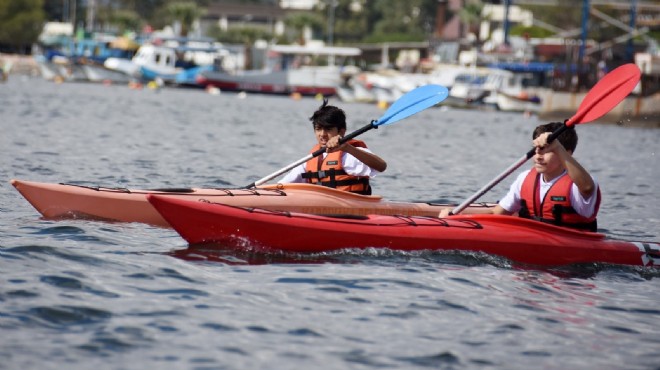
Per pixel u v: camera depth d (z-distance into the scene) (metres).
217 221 24.58
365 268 23.94
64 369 15.67
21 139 61.81
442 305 20.69
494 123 132.75
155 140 68.56
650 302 22.03
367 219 25.88
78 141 63.28
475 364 16.86
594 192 25.47
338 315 19.53
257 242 24.89
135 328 17.97
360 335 18.25
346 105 180.62
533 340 18.48
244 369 16.03
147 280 21.56
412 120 132.12
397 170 54.09
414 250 25.50
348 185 30.34
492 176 53.91
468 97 185.25
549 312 20.62
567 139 25.50
